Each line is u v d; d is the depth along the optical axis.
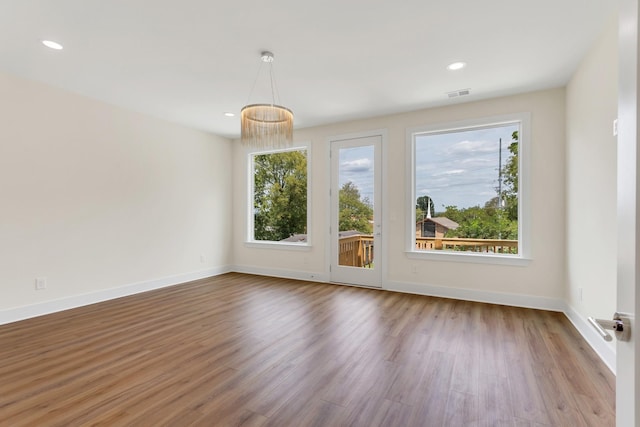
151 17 2.26
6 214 3.17
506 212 3.93
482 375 2.16
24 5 2.12
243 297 4.12
